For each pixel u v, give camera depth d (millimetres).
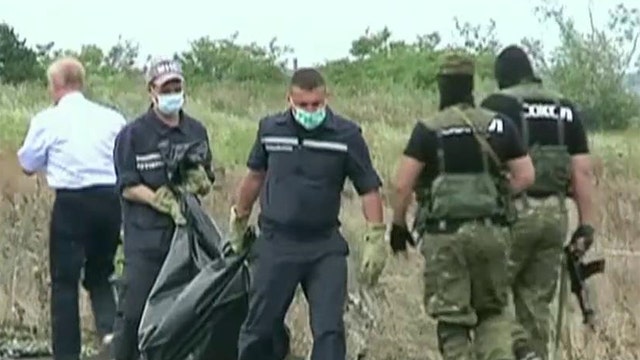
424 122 19688
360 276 22297
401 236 20203
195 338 20891
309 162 19562
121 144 21938
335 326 19531
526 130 20750
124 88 97500
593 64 106688
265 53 138500
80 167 23828
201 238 21406
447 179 19484
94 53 124438
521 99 20844
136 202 21859
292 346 24547
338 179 19734
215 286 20703
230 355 20969
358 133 19766
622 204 31406
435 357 24109
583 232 21281
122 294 22250
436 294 19656
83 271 24844
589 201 21250
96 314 24766
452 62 19688
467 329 19797
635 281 24844
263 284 19672
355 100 94125
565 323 23203
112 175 24062
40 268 28672
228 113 91188
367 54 138000
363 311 24547
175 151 21812
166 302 21125
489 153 19484
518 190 19797
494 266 19672
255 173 20062
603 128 105375
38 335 28188
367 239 19766
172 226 21812
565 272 21500
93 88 93875
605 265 24359
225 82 122750
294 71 19672
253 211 23281
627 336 23953
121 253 26922
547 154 20734
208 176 22094
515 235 20625
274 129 19688
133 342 22234
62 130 23875
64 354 24328
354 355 24188
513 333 19766
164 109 21781
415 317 24484
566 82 106375
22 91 89062
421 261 24297
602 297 24406
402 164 19734
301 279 19766
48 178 24188
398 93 100875
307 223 19562
